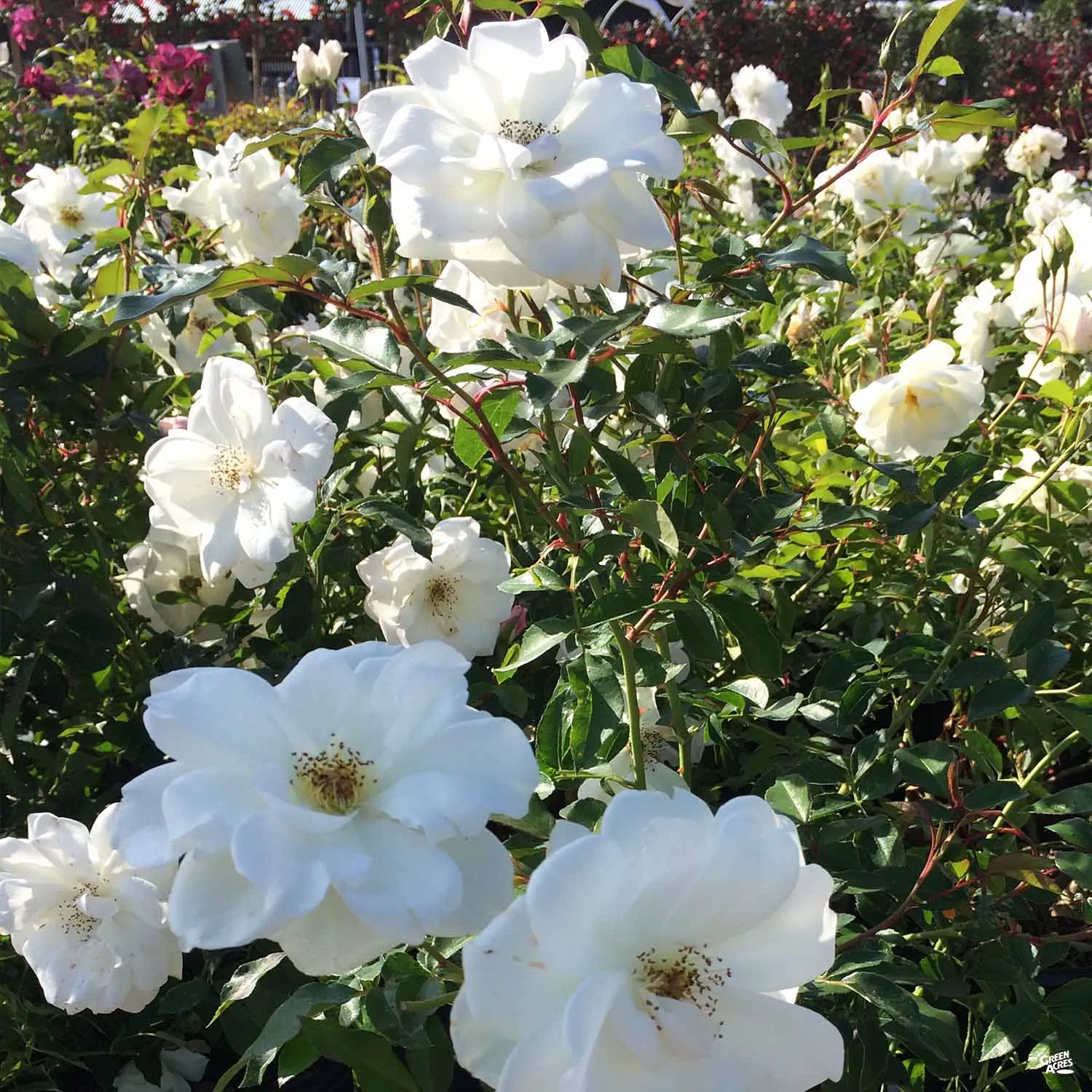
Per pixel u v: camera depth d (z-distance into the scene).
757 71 4.54
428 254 1.18
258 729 0.94
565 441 1.71
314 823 0.86
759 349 1.64
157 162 4.72
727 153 3.91
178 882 0.86
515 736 0.94
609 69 1.44
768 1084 0.87
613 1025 0.79
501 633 1.90
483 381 1.51
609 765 1.41
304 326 2.51
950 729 2.06
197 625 1.94
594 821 1.26
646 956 0.86
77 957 1.32
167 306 1.21
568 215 1.10
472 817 0.87
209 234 2.49
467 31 1.36
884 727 2.35
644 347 1.41
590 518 1.61
